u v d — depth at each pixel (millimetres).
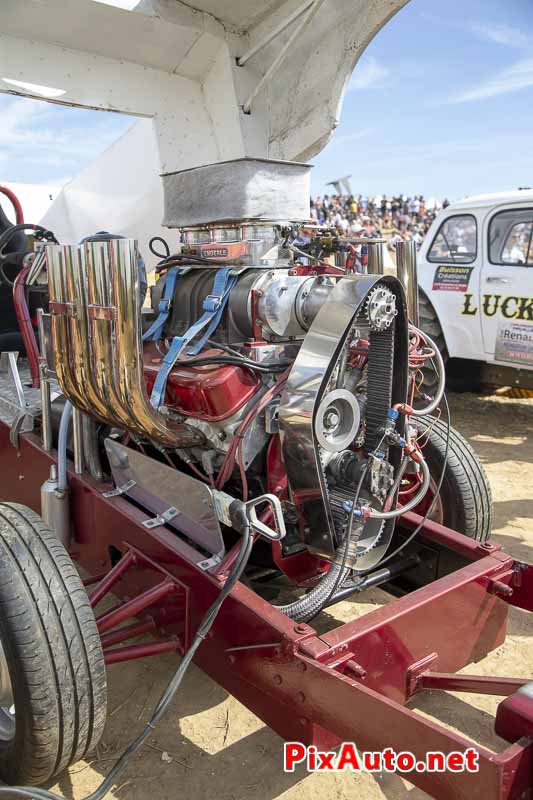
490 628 2277
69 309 2279
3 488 3426
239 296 2314
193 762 2158
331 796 2033
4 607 1779
